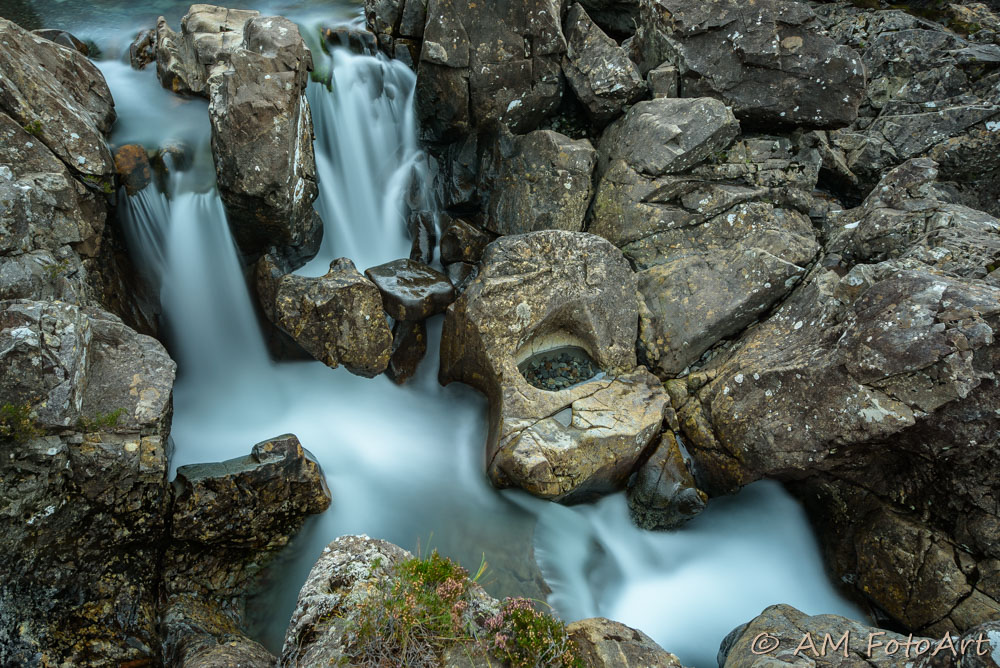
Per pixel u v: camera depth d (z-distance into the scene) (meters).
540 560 3.27
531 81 4.07
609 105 4.08
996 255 3.19
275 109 3.45
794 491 3.58
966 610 2.93
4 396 2.72
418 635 2.39
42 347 2.77
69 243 3.23
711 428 3.45
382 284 3.82
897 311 2.95
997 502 2.94
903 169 3.69
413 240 4.28
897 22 4.64
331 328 3.58
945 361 2.83
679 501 3.41
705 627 3.24
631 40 4.38
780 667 2.54
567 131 4.32
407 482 3.54
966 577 2.98
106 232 3.52
